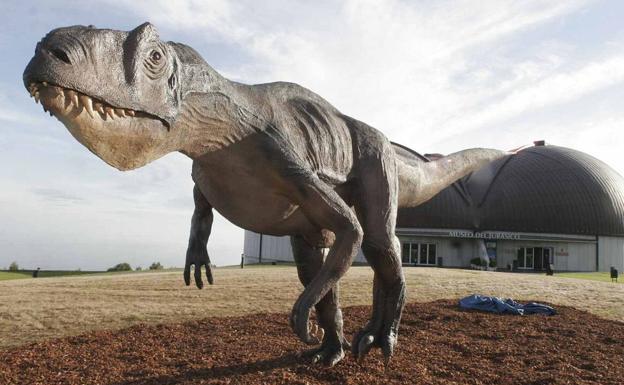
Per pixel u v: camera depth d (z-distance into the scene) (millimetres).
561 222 37031
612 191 38562
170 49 3271
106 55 2898
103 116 2928
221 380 5363
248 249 45219
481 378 5840
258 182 4074
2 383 5520
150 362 6359
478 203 37844
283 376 5438
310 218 4270
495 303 11156
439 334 8578
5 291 13664
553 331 8906
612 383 5832
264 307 11391
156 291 13812
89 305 11383
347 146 4828
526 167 39469
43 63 2689
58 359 6613
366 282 15594
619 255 38062
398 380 5438
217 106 3674
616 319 10789
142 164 3285
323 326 5781
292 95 4570
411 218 36781
